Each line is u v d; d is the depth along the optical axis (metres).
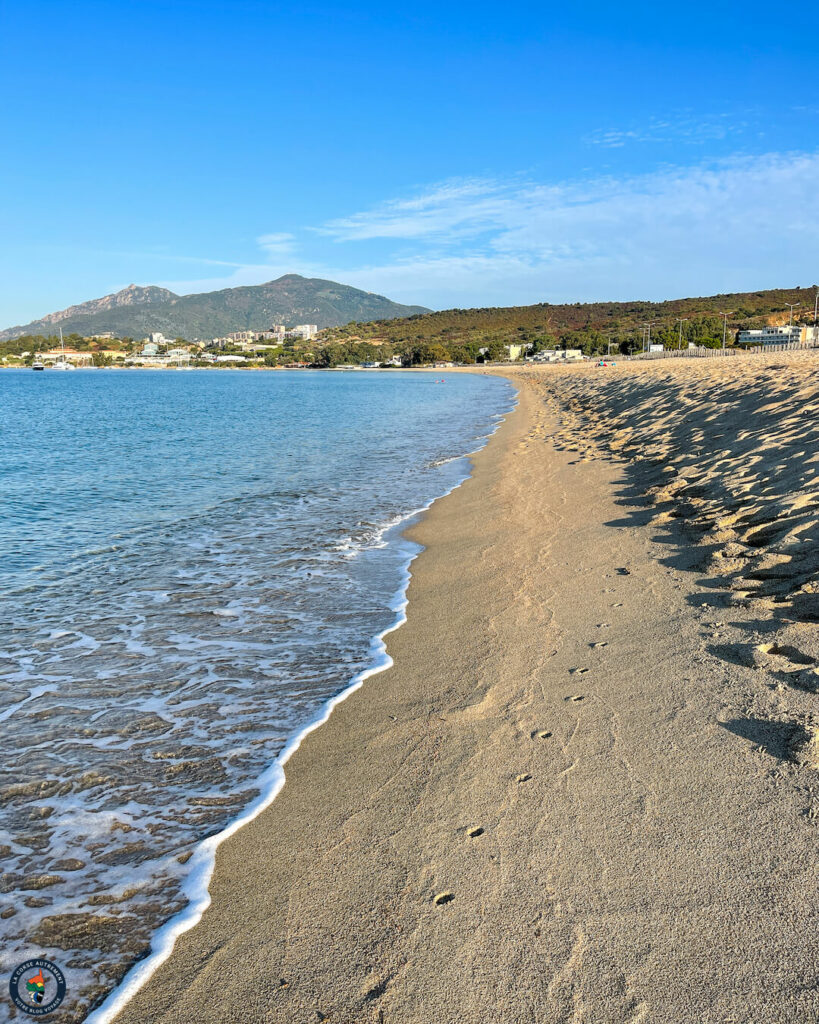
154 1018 2.67
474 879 3.19
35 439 28.19
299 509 13.33
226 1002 2.71
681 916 2.83
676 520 9.12
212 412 44.62
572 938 2.79
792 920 2.73
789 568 6.28
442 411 42.81
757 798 3.49
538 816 3.59
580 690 4.94
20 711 5.41
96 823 4.02
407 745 4.53
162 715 5.31
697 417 17.11
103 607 7.82
